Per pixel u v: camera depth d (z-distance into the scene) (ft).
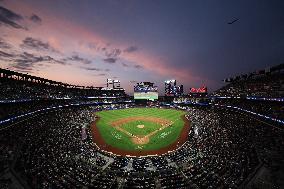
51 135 160.66
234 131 164.76
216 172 101.45
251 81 303.89
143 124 232.53
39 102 271.49
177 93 433.48
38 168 103.86
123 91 535.60
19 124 178.91
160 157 130.72
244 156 116.98
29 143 137.59
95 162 119.44
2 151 120.16
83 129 173.58
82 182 94.07
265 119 185.98
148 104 434.71
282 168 102.89
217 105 298.15
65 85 384.88
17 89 251.39
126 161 125.18
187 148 141.28
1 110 194.80
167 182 94.63
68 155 124.67
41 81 318.45
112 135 185.98
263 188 87.56
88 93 422.41
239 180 93.35
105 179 97.45
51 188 87.71
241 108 236.84
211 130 176.65
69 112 277.23
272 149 125.18
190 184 92.99
